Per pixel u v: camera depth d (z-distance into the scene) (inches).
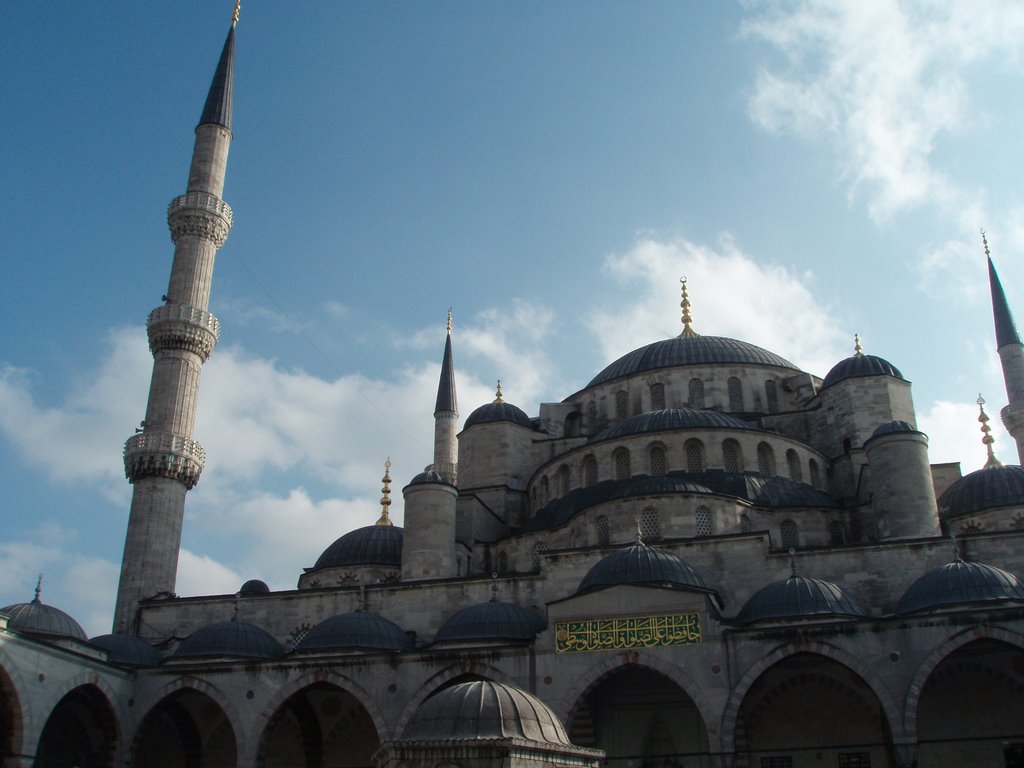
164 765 1834.4
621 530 1823.3
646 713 1630.2
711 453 2023.9
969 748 1487.5
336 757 1777.8
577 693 1449.3
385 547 2172.7
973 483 1866.4
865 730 1552.7
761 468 2064.5
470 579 1806.1
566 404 2628.0
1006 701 1498.5
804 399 2422.5
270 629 1895.9
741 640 1417.3
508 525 2310.5
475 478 2432.3
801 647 1390.3
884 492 1780.3
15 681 1402.6
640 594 1483.8
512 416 2513.5
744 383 2461.9
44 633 1567.4
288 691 1583.4
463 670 1518.2
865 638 1379.2
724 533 1798.7
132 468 2148.1
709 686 1401.3
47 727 1708.9
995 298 2600.9
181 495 2181.3
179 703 1818.4
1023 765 1454.2
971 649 1502.2
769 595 1489.9
